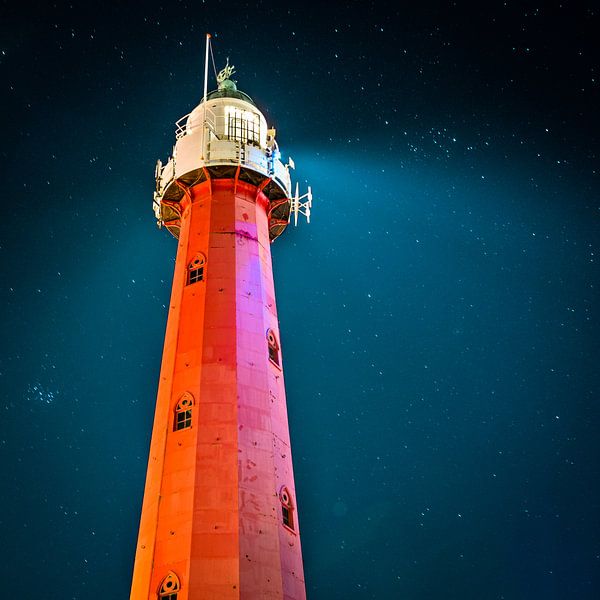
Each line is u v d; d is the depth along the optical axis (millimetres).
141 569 31062
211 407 33375
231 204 39938
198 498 31062
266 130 44438
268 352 36250
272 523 31438
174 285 38906
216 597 28984
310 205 43344
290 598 30516
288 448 34812
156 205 43125
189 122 44312
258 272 38469
